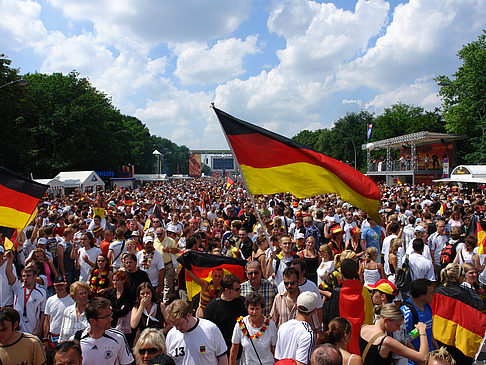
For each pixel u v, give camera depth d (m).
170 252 8.18
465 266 5.42
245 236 7.95
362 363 3.33
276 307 4.82
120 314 5.06
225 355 4.00
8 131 36.56
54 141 49.59
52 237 8.80
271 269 6.06
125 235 9.89
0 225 6.02
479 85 41.59
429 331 4.46
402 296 6.18
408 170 42.81
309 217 9.50
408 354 3.55
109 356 3.79
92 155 51.25
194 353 3.83
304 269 4.88
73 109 48.22
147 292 4.89
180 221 12.27
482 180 27.33
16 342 3.71
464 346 4.39
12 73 36.66
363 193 5.69
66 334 4.72
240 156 5.86
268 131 5.89
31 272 5.46
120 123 66.88
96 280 6.41
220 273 5.69
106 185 54.81
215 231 10.81
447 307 4.52
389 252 6.84
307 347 3.67
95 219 10.30
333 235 8.49
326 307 5.14
